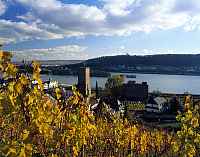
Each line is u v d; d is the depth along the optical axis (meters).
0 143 6.73
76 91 11.19
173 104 82.81
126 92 126.88
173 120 71.88
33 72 7.70
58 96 10.49
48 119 8.15
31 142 7.25
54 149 9.67
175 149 11.67
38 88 7.74
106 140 16.86
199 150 11.60
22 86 7.36
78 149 10.55
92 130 13.21
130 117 40.81
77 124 10.69
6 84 7.30
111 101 72.38
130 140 17.91
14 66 7.39
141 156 18.50
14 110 7.18
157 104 95.31
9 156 6.43
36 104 7.52
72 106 10.94
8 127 7.02
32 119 7.32
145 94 126.25
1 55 7.32
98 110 21.45
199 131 11.48
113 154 16.73
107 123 19.14
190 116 11.45
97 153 15.01
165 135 21.16
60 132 10.12
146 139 19.98
